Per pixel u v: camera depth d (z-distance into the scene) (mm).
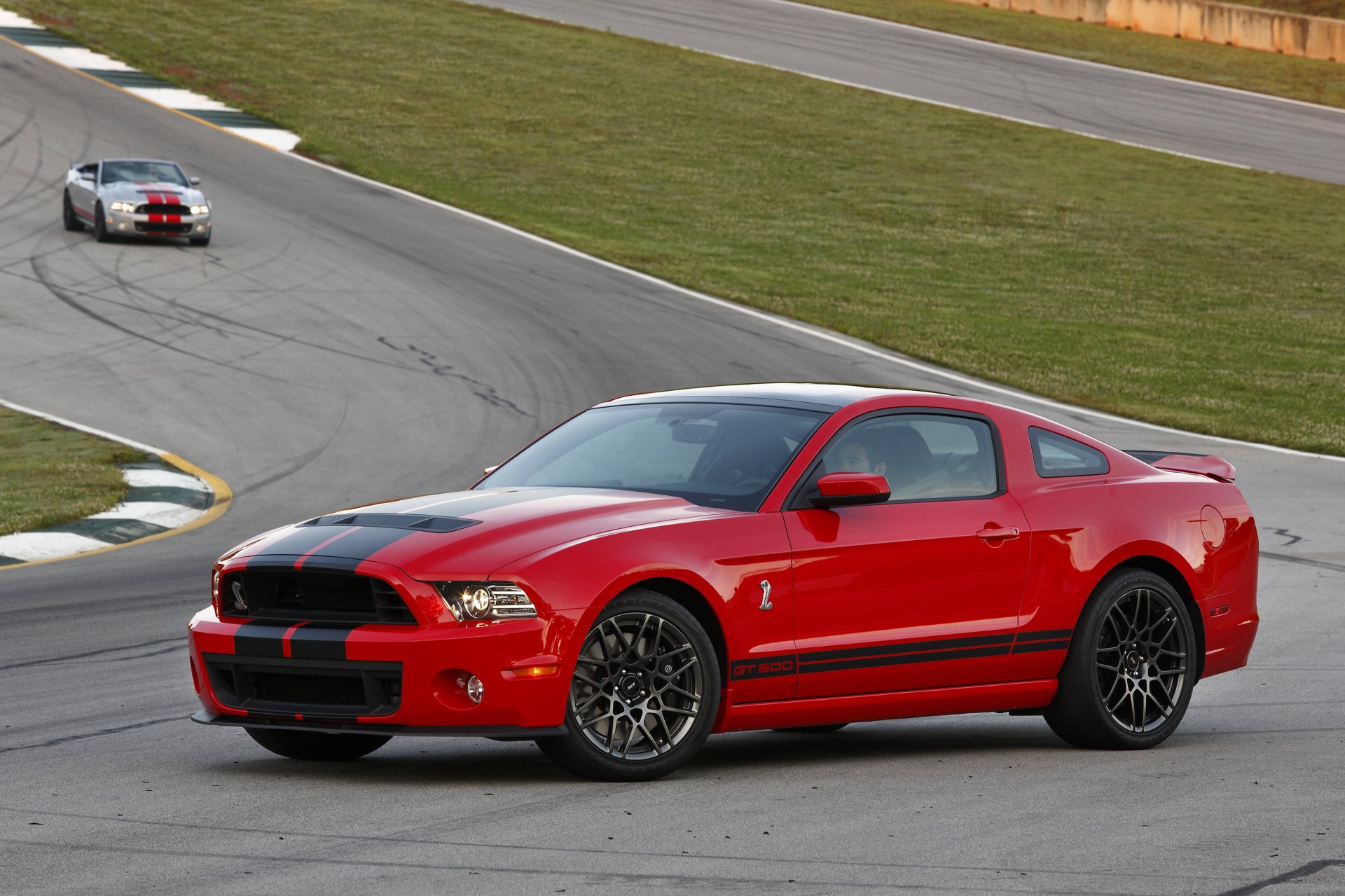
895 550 12625
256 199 70250
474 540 11484
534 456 13719
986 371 48844
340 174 77688
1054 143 95188
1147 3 132125
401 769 12391
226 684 11945
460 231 67500
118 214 58750
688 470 12883
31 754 12883
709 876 9258
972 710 13273
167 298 51875
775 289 60469
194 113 87312
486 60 106000
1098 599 13602
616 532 11664
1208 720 15117
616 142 89188
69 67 93562
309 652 11367
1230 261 72125
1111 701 13648
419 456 34875
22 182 69625
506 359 46281
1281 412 45406
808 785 11883
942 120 98812
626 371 45281
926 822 10695
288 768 12383
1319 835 10406
